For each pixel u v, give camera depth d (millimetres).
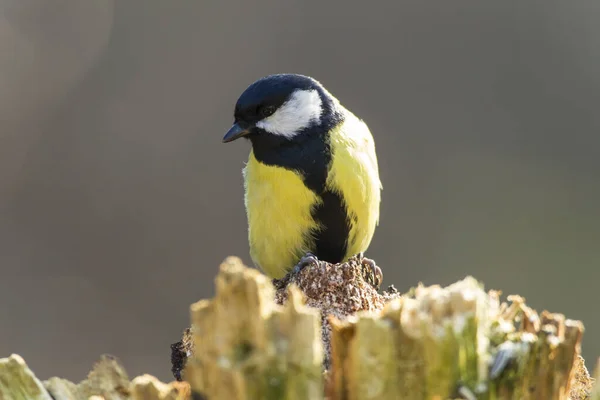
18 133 14320
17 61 14539
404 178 14484
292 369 2727
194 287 13547
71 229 13969
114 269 13617
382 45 15211
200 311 2799
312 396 2727
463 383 2848
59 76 14734
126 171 14438
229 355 2744
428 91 15086
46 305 12914
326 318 3859
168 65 15086
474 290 2930
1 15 14586
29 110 14461
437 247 13711
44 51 14742
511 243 13586
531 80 14945
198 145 14664
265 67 15344
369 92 15141
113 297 13289
